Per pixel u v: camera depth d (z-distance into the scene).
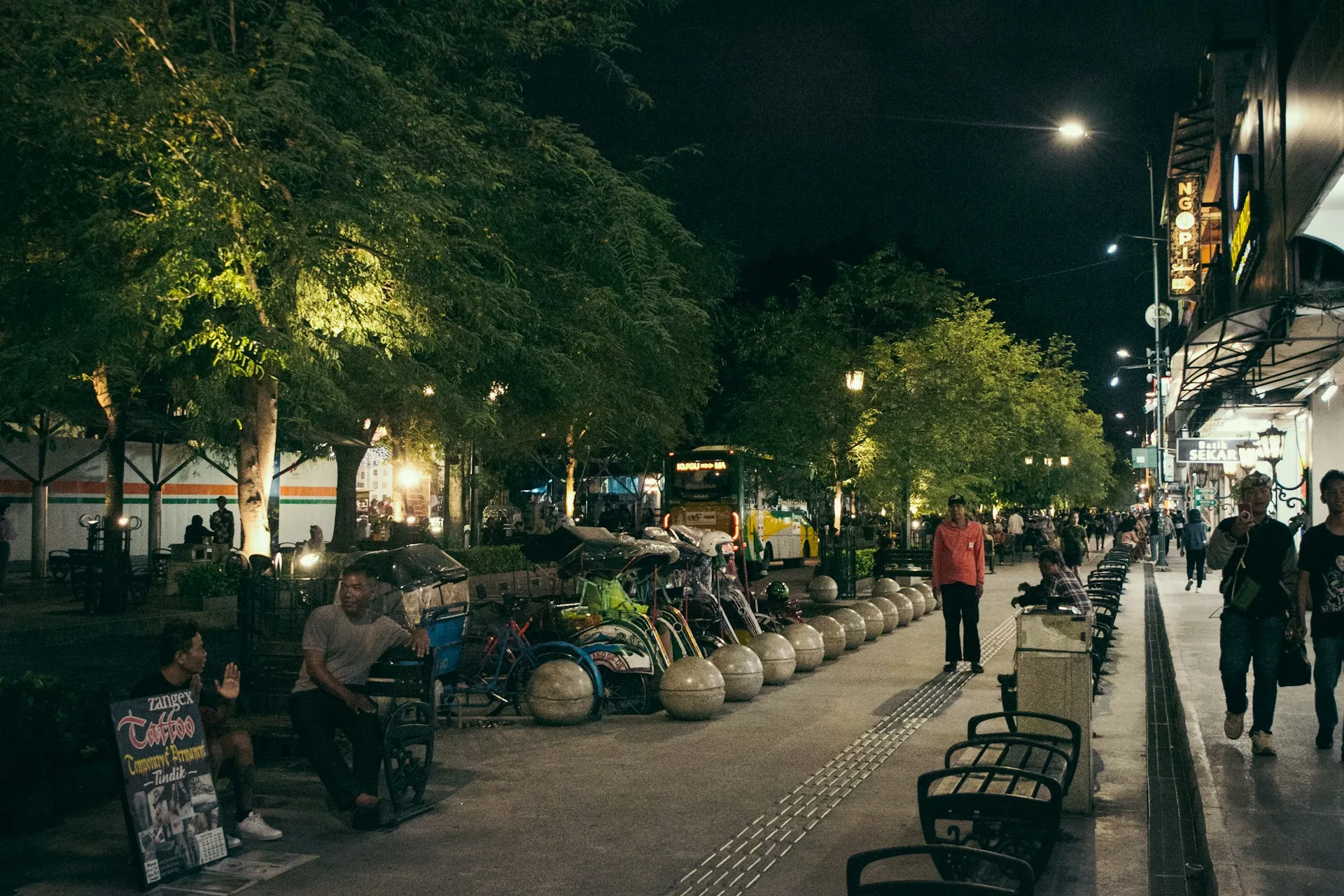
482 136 16.23
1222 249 22.38
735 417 28.89
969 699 11.70
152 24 12.80
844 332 27.67
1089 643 7.29
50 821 6.90
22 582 25.88
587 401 19.67
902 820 7.10
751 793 7.80
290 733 7.34
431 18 15.27
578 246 17.36
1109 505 87.12
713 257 28.77
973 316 30.34
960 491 30.52
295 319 14.01
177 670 6.39
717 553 14.41
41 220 13.67
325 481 37.53
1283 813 6.53
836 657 14.76
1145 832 6.90
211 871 6.07
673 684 10.48
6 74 12.07
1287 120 14.23
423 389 16.03
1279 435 22.17
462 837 6.74
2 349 14.07
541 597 12.70
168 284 12.90
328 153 13.34
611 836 6.77
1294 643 8.12
